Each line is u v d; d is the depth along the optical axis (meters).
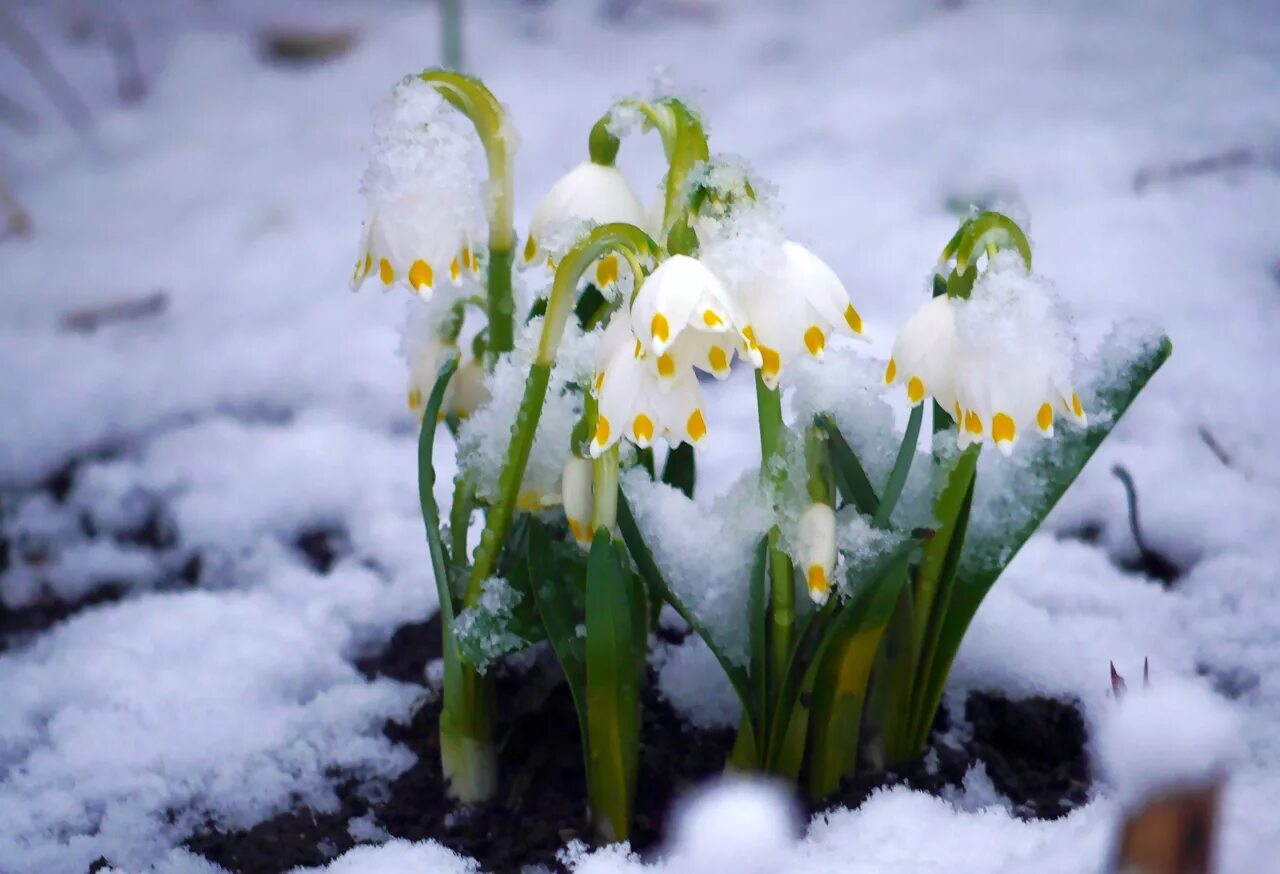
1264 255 0.90
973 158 1.07
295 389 0.85
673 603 0.53
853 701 0.54
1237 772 0.54
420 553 0.68
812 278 0.49
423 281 0.51
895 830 0.53
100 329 0.94
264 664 0.63
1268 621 0.61
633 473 0.54
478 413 0.54
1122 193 0.99
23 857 0.56
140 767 0.59
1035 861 0.50
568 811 0.56
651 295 0.48
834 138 1.15
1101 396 0.54
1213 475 0.68
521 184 1.09
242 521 0.71
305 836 0.56
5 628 0.67
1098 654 0.60
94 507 0.73
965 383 0.49
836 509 0.54
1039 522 0.54
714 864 0.39
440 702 0.60
